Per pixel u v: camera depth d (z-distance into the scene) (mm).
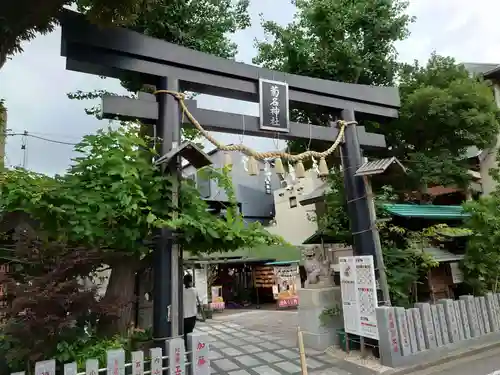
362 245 8398
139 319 8570
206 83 7375
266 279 21656
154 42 6832
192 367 5543
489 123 11164
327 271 10016
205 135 6758
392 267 9016
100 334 6438
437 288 10781
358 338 8359
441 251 11117
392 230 9570
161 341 5789
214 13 9828
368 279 7727
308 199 14164
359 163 8891
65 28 6105
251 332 12008
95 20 5902
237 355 8852
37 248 5387
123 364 4941
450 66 12523
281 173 7637
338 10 11625
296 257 15875
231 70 7625
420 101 10922
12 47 6211
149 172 6113
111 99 6445
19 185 5418
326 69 11492
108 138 6066
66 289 5281
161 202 6055
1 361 5398
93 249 5672
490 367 7215
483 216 10039
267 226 22703
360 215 8562
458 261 10930
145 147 6602
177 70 7055
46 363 4520
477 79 13594
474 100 11000
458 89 11078
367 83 12320
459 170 11922
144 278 8820
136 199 5609
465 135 11250
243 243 6355
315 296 9266
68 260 5367
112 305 5848
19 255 5449
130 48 6574
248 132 7852
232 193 6922
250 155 7227
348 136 9031
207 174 6875
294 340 10211
